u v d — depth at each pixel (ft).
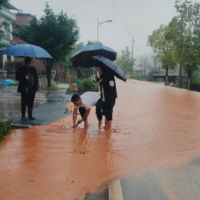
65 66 86.53
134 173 10.94
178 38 71.82
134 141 16.03
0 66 76.43
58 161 12.01
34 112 24.95
